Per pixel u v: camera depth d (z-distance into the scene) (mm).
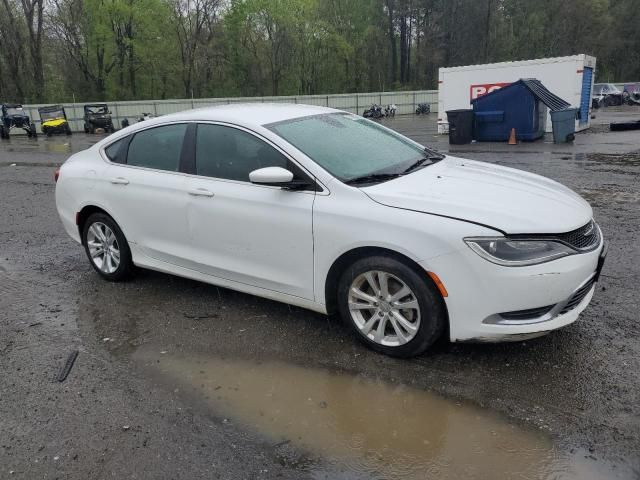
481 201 3301
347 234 3387
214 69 54844
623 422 2754
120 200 4672
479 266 3037
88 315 4379
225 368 3486
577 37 66688
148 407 3098
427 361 3422
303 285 3715
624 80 70938
